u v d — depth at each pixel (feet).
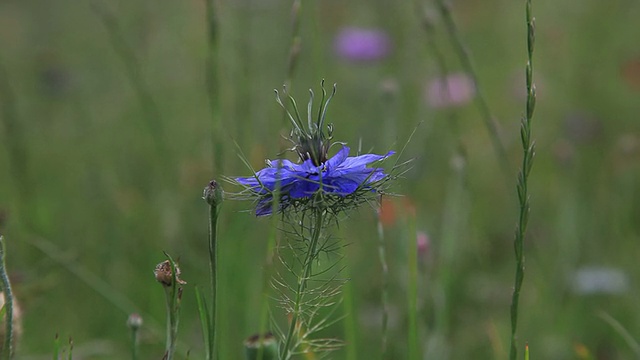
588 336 20.43
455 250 20.07
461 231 20.38
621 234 23.79
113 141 31.53
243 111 22.06
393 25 33.53
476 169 28.58
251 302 18.89
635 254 22.93
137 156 28.86
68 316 20.62
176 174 25.99
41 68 36.55
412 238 14.69
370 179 10.14
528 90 10.11
